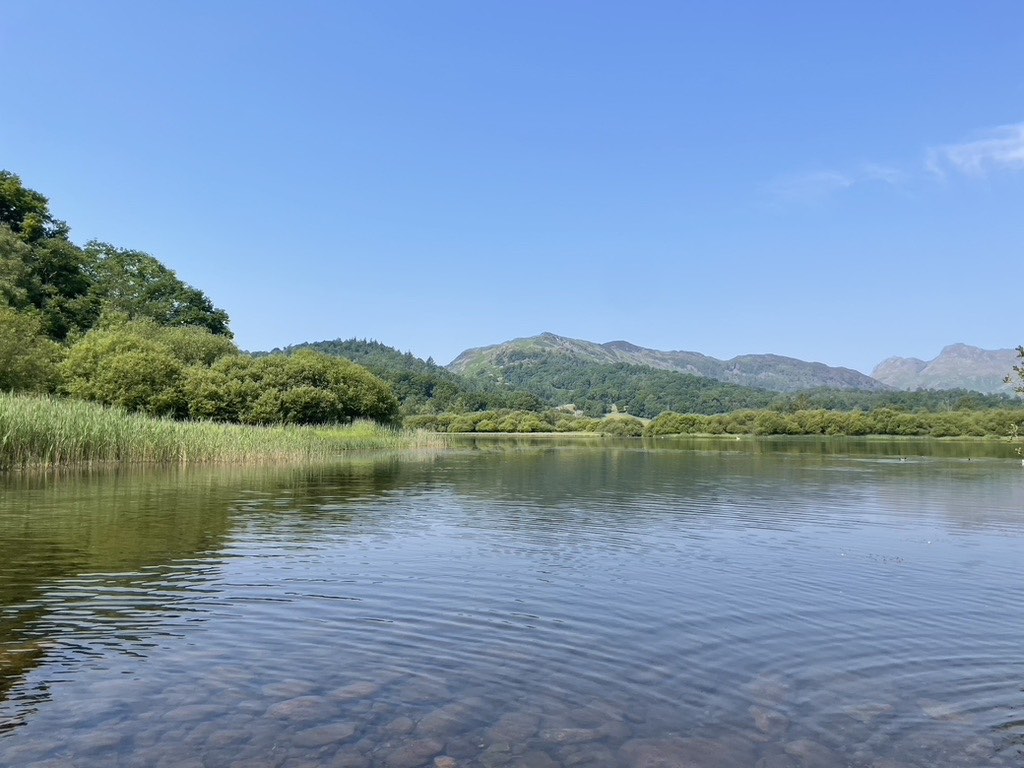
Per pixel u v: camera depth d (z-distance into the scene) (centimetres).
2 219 7900
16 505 2003
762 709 720
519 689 755
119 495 2259
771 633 961
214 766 580
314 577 1229
